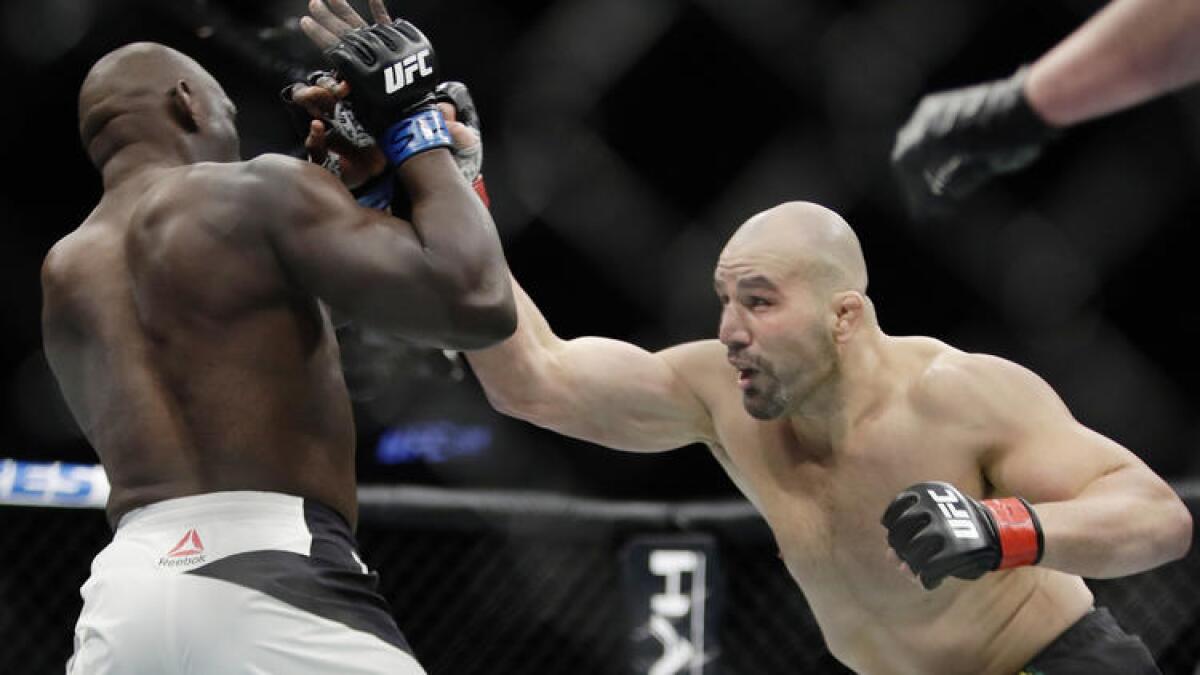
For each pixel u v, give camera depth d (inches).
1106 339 1058.1
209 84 391.9
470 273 335.3
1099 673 396.8
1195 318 1045.8
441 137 353.1
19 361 1005.2
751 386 394.3
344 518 356.2
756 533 668.7
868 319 404.2
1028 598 403.9
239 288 343.0
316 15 372.8
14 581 808.3
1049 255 1048.2
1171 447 1050.7
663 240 1016.2
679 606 629.0
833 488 407.8
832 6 910.4
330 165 383.9
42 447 1003.3
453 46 920.3
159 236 350.6
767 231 393.7
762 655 758.5
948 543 338.0
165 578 330.3
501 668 804.6
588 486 1078.4
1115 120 1020.5
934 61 935.7
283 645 326.0
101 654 331.6
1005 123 343.9
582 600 799.7
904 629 412.2
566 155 951.0
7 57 899.4
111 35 872.3
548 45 907.4
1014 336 1056.8
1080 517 357.4
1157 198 1038.4
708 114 983.6
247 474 342.3
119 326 354.9
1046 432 387.5
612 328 1053.8
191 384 345.1
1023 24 912.9
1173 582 677.9
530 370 430.0
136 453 347.3
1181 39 237.5
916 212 388.5
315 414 351.9
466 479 1054.4
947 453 394.6
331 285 336.8
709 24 938.7
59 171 985.5
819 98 965.8
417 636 861.8
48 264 372.5
